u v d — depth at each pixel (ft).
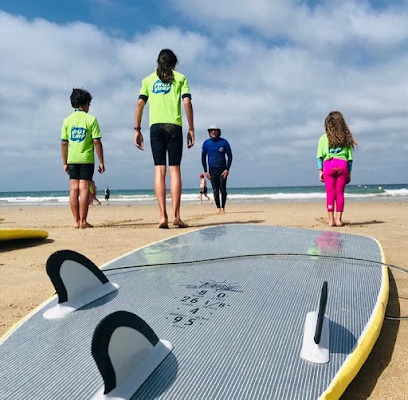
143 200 81.30
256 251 9.14
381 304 6.11
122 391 3.92
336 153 19.52
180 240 10.64
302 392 4.04
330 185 19.81
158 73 16.76
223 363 4.51
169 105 16.94
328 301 6.14
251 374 4.32
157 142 17.52
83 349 4.96
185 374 4.30
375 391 4.91
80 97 19.10
